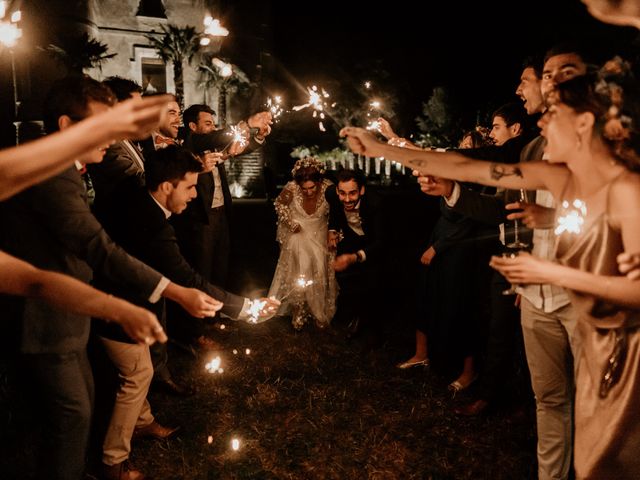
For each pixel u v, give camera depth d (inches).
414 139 1025.5
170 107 184.7
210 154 159.5
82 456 97.6
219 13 944.9
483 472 126.3
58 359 90.5
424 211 576.1
